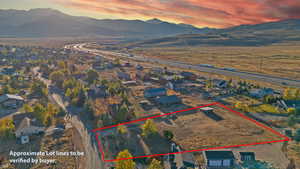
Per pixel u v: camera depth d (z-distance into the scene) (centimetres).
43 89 10706
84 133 6831
